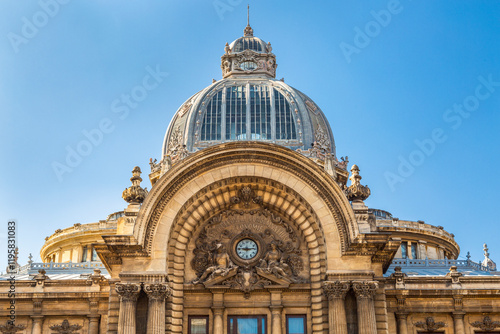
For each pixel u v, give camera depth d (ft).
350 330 156.35
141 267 159.84
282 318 164.25
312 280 164.76
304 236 168.76
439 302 183.11
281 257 168.04
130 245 159.63
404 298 182.39
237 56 230.89
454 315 182.19
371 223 165.99
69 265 222.07
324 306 161.27
